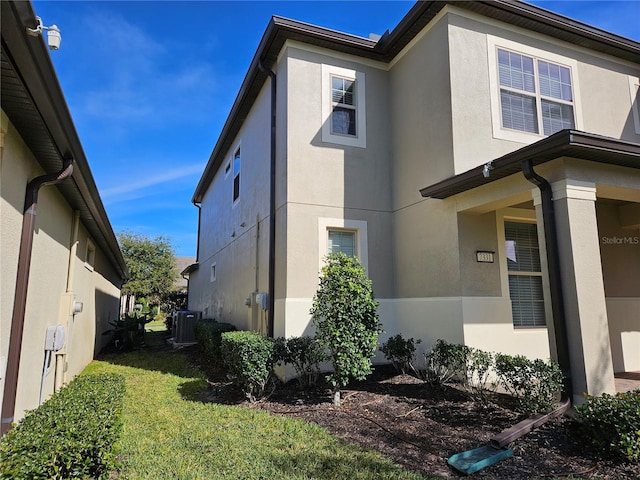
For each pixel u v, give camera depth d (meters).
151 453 4.12
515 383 4.97
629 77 9.16
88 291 9.35
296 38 8.11
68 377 6.91
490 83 7.48
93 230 8.73
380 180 8.57
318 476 3.60
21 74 3.09
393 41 8.34
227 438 4.51
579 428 4.52
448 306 6.87
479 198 6.42
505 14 7.61
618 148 5.06
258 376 5.98
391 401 5.75
